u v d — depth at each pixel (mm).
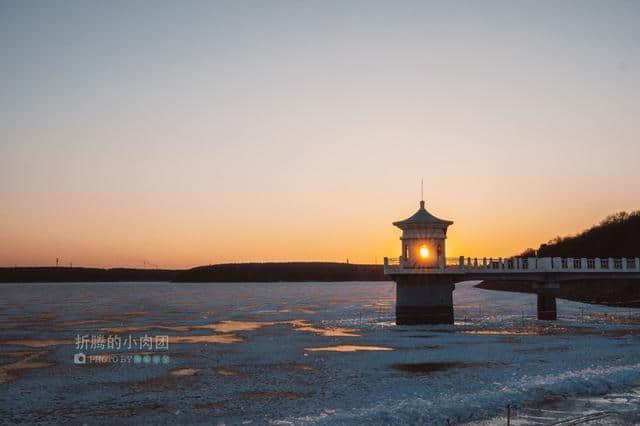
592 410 30344
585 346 53781
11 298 192875
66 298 191250
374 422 28469
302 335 65938
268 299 174625
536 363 44531
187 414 31438
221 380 40000
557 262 77312
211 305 136500
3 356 51375
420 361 46469
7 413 32125
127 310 116812
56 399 35062
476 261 71812
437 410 30047
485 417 29281
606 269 76750
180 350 54250
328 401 33375
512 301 143375
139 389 37531
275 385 38125
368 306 128000
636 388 34938
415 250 71000
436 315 71125
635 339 58906
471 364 44812
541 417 29188
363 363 45875
